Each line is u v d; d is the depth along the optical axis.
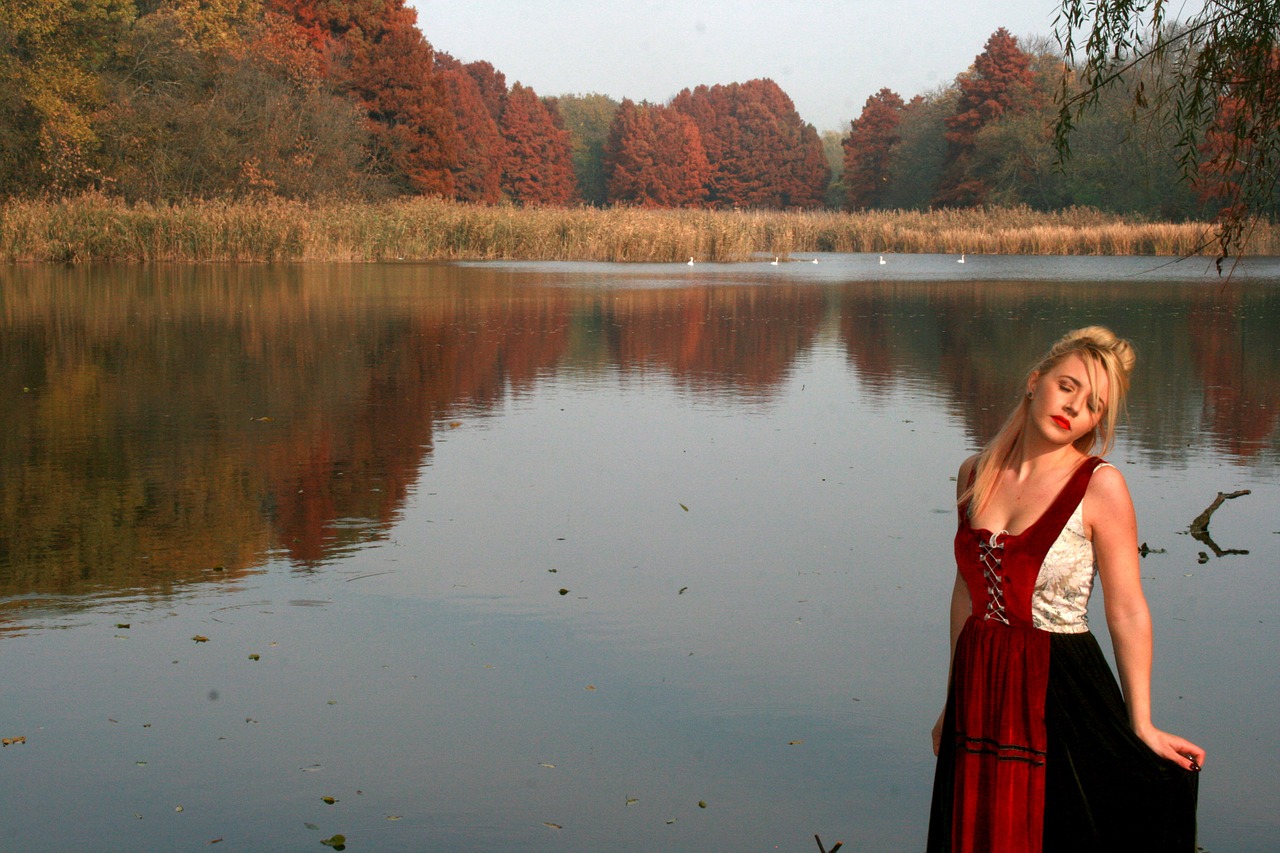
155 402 11.13
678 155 105.94
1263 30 5.19
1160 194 55.59
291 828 3.53
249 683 4.59
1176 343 16.84
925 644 5.00
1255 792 3.73
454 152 63.00
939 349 16.16
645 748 4.05
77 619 5.29
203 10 50.78
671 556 6.26
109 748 4.04
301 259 38.81
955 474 8.23
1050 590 2.61
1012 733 2.60
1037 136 64.81
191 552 6.31
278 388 12.09
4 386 12.03
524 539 6.59
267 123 46.66
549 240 43.88
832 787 3.79
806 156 111.88
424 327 18.34
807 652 4.90
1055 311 22.53
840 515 7.12
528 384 12.64
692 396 11.89
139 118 42.38
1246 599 5.52
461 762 3.95
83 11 42.34
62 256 35.47
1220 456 8.82
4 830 3.51
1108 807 2.59
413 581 5.83
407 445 9.24
